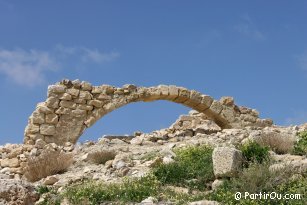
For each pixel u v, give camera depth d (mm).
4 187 17328
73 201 17922
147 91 36469
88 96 35000
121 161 22656
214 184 18828
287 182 18047
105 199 18031
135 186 18656
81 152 26797
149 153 24062
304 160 19578
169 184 19469
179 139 29734
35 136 33406
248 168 19031
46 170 23938
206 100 37875
